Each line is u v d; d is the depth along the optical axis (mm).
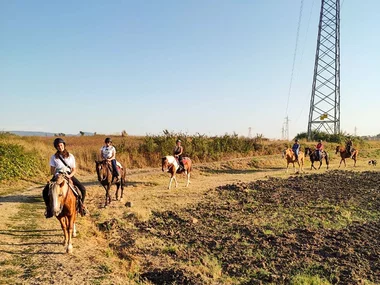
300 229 12070
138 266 8914
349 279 8477
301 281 8328
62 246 9445
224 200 16469
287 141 47094
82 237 10539
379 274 8820
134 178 23375
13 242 9523
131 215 13562
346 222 12852
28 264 8062
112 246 10336
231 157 36375
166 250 10188
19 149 23016
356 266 9227
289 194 17391
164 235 11672
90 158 27766
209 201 16297
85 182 21703
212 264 9336
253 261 9625
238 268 9203
